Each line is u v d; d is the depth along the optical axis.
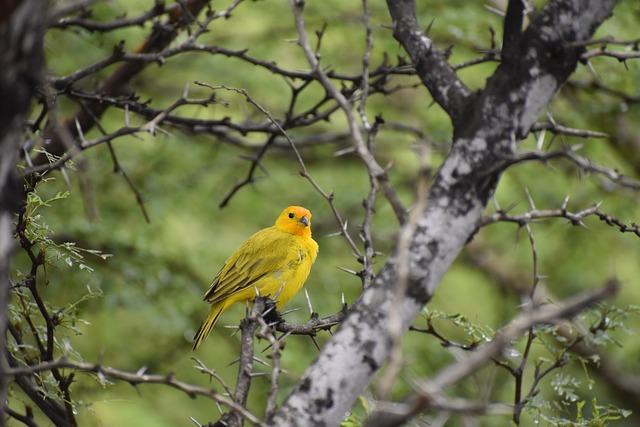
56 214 15.54
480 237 19.56
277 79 17.92
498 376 12.33
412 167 19.67
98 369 5.20
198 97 17.59
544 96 5.96
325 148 19.84
